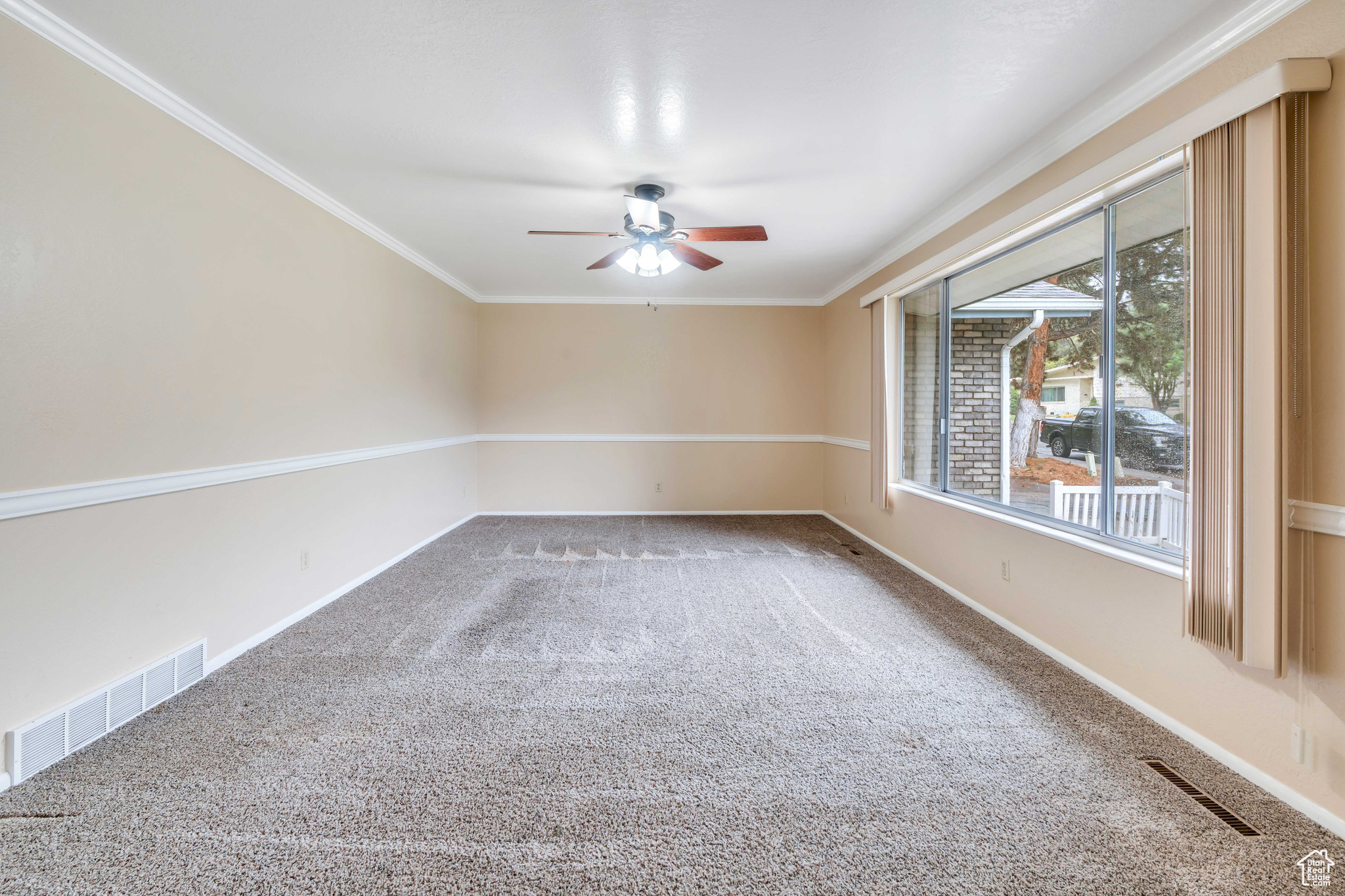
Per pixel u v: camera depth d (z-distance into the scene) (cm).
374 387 353
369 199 299
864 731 182
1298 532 143
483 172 265
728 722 188
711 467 566
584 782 156
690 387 562
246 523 243
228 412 231
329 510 306
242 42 172
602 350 557
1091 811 144
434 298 443
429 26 165
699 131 227
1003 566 271
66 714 165
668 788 154
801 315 564
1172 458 188
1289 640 145
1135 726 183
